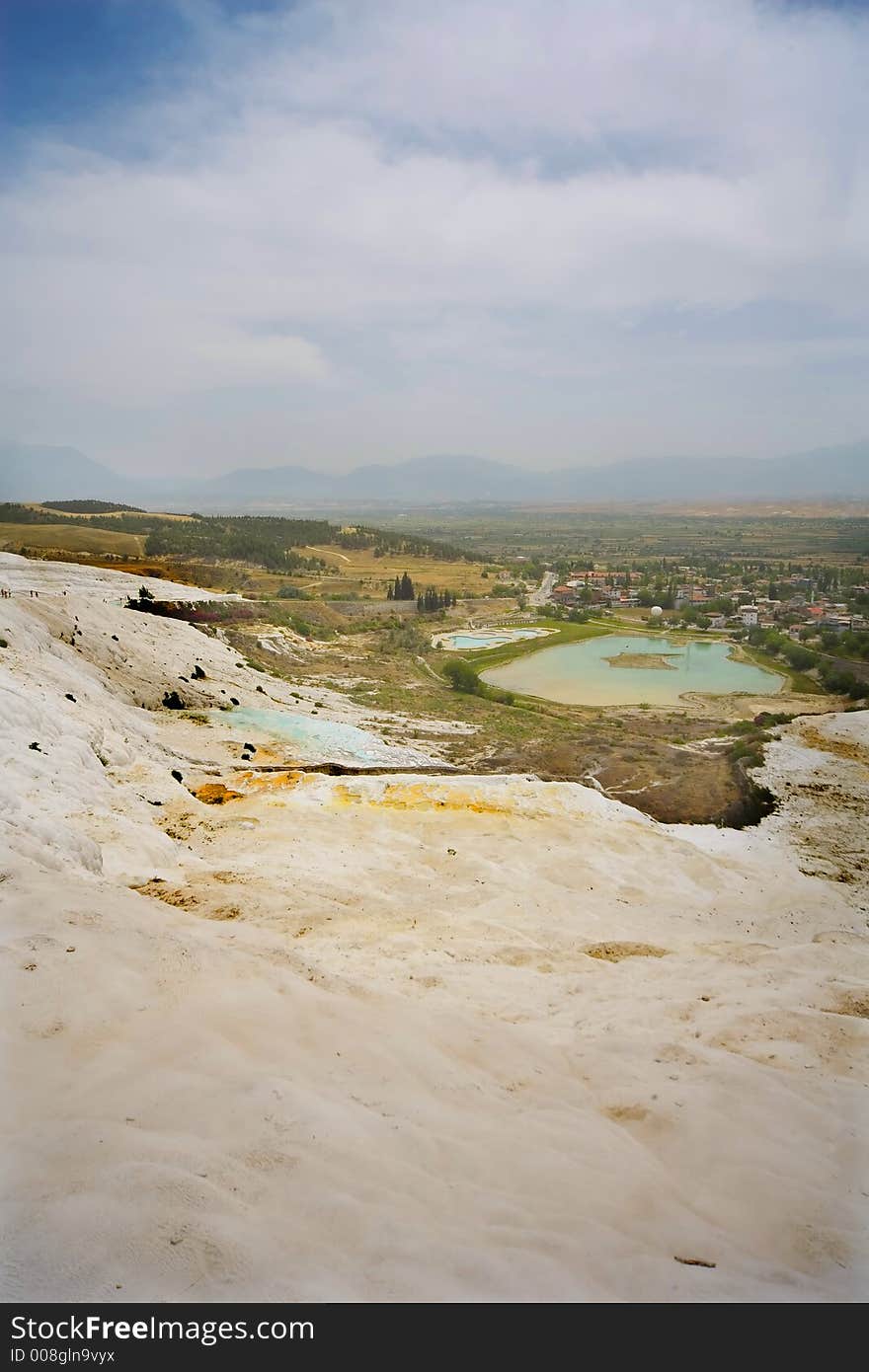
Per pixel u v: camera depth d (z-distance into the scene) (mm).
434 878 24219
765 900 27453
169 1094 7531
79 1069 7824
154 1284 5184
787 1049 12109
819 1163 8812
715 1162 8672
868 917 27109
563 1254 6414
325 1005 10453
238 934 13000
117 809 23562
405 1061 9609
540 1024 12734
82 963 9867
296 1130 7262
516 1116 8977
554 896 23766
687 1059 11430
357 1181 6770
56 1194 5887
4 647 36875
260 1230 5871
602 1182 7812
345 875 23078
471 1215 6734
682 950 19344
